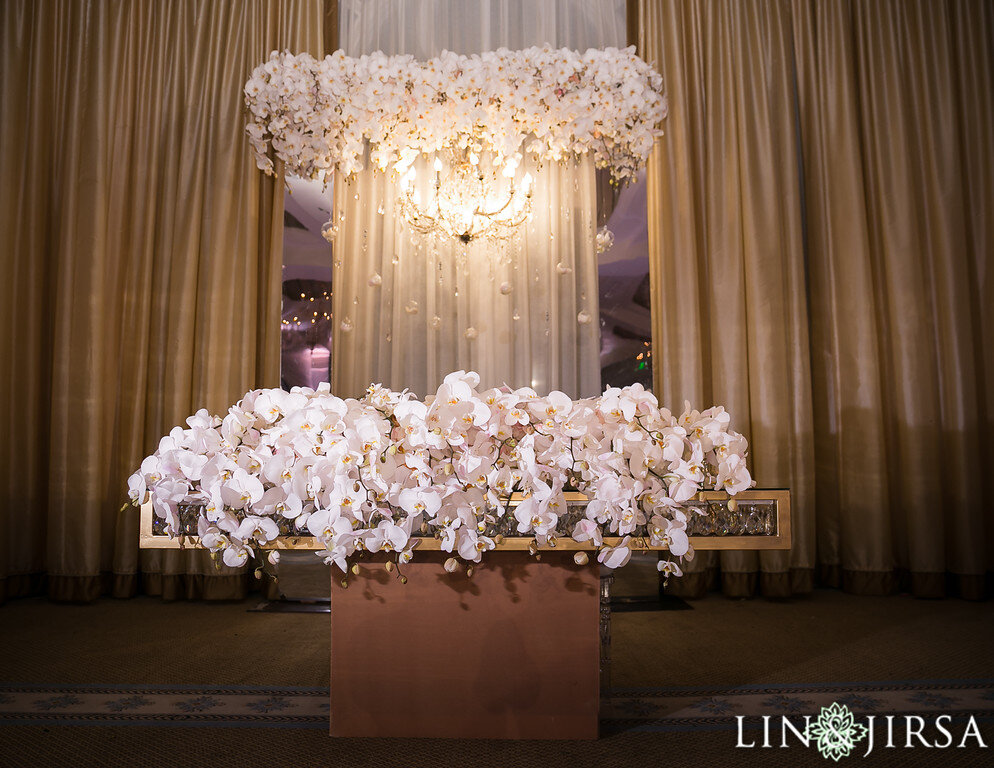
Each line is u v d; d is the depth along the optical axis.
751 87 3.41
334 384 3.53
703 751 1.52
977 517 3.13
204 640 2.44
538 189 3.61
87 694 1.88
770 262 3.29
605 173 3.68
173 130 3.36
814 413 3.37
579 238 3.60
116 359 3.28
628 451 1.36
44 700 1.84
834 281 3.35
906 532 3.23
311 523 1.33
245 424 1.39
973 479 3.16
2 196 3.15
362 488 1.33
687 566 3.11
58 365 3.14
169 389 3.21
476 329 3.54
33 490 3.16
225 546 1.40
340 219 3.56
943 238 3.30
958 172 3.33
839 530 3.28
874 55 3.44
